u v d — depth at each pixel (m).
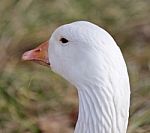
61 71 7.08
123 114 6.61
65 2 12.76
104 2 13.02
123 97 6.55
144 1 13.16
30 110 10.74
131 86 10.88
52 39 7.11
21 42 11.98
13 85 10.76
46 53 7.29
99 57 6.52
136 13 12.91
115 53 6.52
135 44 12.49
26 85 10.94
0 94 10.50
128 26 12.72
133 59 11.98
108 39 6.56
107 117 6.60
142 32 12.64
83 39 6.62
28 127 10.40
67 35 6.78
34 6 12.47
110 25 12.71
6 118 10.41
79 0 12.86
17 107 10.55
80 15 12.59
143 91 10.73
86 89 6.69
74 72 6.80
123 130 6.66
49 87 11.17
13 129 10.34
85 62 6.62
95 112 6.64
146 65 11.77
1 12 12.10
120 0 13.14
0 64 11.44
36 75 11.24
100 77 6.54
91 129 6.69
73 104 10.98
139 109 10.22
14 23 12.09
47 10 12.52
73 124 10.74
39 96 10.95
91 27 6.66
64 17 12.49
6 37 11.89
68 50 6.86
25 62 11.60
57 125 10.64
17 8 12.25
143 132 9.67
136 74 11.36
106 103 6.56
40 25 12.32
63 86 11.27
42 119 10.66
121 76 6.52
